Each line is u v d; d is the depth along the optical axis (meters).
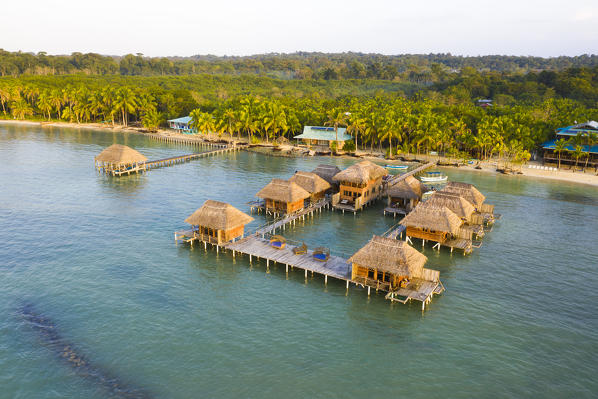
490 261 51.12
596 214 70.00
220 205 52.50
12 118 177.12
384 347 34.16
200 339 34.31
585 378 31.00
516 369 31.83
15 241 52.56
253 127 134.38
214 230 53.00
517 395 29.12
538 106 148.88
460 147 122.44
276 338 34.91
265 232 58.00
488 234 60.41
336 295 42.59
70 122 173.62
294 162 109.62
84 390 28.28
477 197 65.06
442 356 33.19
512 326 37.53
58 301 39.19
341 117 133.12
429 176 92.62
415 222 54.31
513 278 46.78
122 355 31.95
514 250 54.62
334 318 38.38
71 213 63.75
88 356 31.70
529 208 72.81
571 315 39.50
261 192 66.31
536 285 45.25
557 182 92.38
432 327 37.16
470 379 30.59
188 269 47.03
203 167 100.75
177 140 139.25
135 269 46.41
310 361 32.06
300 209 67.00
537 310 40.28
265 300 41.12
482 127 113.12
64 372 29.94
